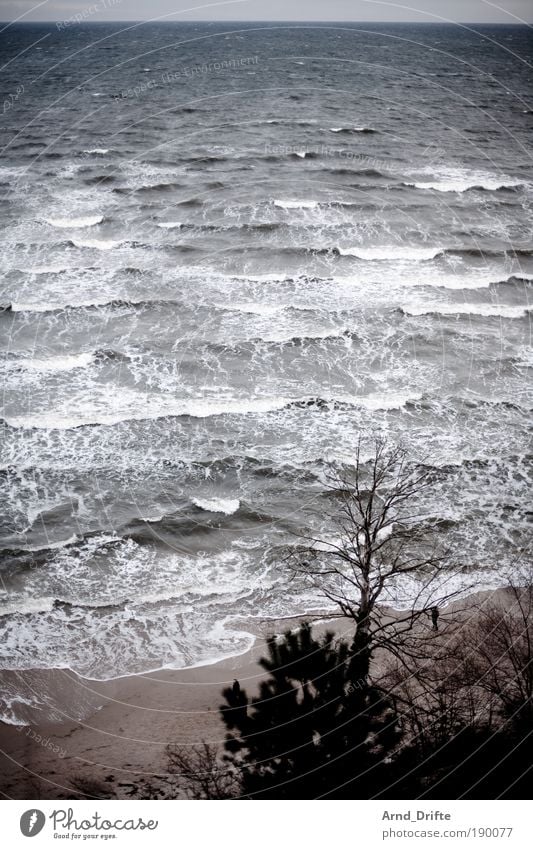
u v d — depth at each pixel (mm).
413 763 11203
